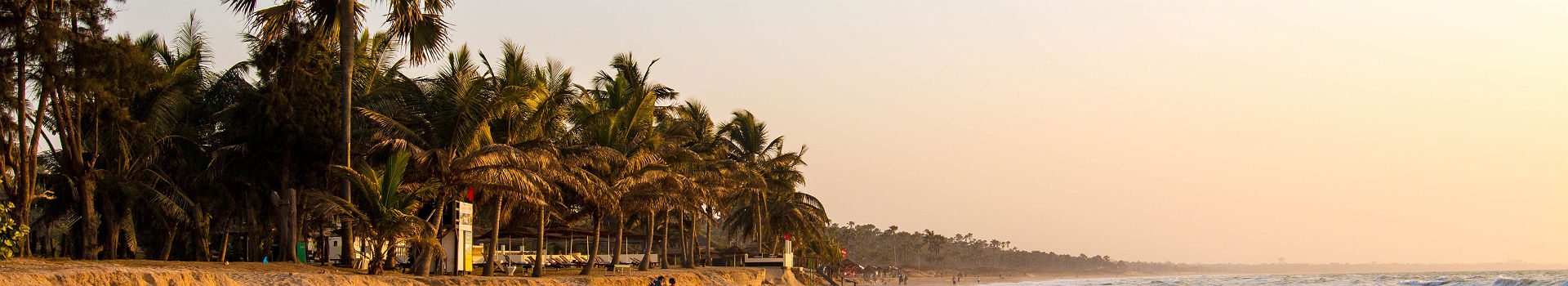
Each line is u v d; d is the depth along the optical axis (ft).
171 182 124.47
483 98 100.58
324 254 131.03
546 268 147.64
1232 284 476.13
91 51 93.50
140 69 98.53
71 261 84.02
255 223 128.88
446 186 97.96
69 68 93.04
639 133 132.16
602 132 124.77
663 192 128.26
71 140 99.76
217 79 132.67
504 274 121.60
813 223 252.62
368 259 127.24
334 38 106.11
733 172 180.04
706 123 190.80
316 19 103.09
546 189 103.19
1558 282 322.75
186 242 148.46
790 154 213.66
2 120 91.25
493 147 95.50
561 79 129.18
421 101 116.88
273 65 116.98
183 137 122.72
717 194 157.79
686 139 143.23
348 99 98.58
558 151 108.17
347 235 109.81
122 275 61.72
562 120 118.52
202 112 130.72
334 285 77.05
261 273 77.56
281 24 100.32
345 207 91.40
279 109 113.09
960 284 522.06
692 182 139.23
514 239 152.15
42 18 93.40
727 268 183.73
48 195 97.60
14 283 54.34
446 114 99.50
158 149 120.26
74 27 96.22
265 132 113.60
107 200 115.24
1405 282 437.58
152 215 130.62
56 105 97.71
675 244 292.40
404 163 94.27
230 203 131.85
